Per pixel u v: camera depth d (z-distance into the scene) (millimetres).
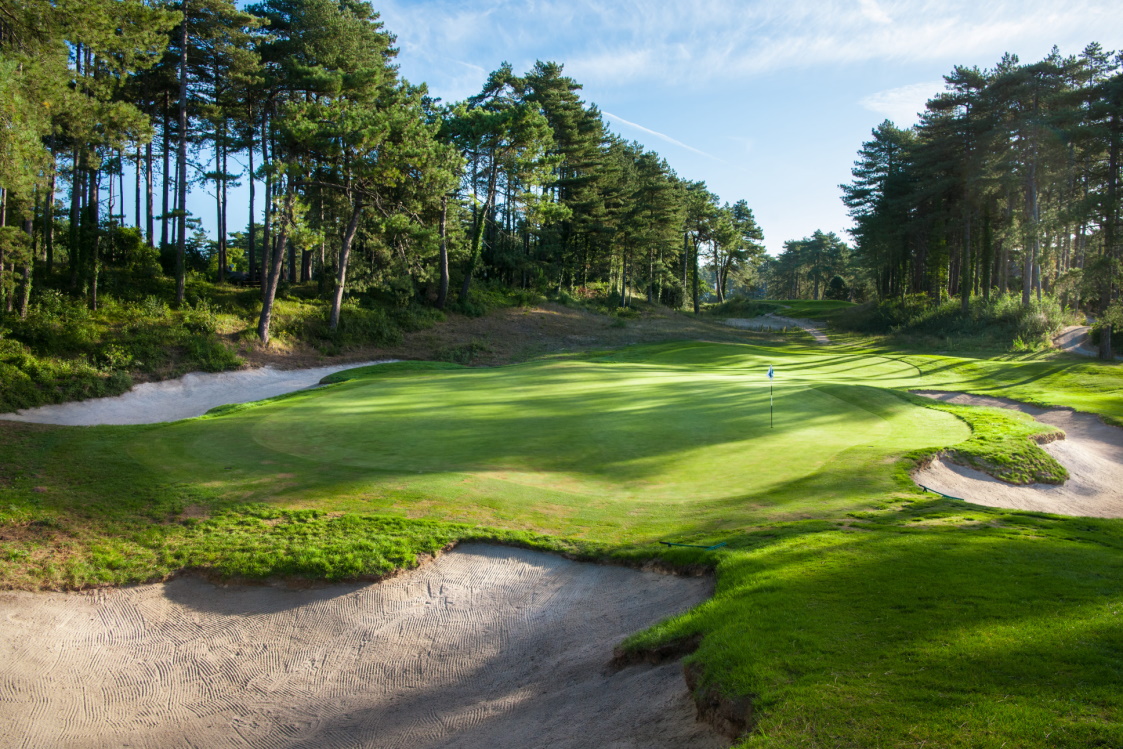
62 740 5961
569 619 7254
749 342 50562
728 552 7496
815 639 4879
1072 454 14656
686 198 75312
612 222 61688
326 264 42938
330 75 33906
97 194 36250
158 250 39031
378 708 6184
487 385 22656
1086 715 3535
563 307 53906
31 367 23484
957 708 3732
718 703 4402
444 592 8031
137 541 9289
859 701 3934
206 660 7098
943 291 65250
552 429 15109
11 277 24062
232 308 34469
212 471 12164
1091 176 38125
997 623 4863
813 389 20000
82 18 20562
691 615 6020
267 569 8414
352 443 14133
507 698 5957
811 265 135500
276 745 5793
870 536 7645
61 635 7453
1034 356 35500
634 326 52094
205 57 35125
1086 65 39781
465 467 12203
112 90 28078
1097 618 4859
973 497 11383
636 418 16188
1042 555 6676
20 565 8594
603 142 69688
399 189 37594
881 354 38969
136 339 27703
